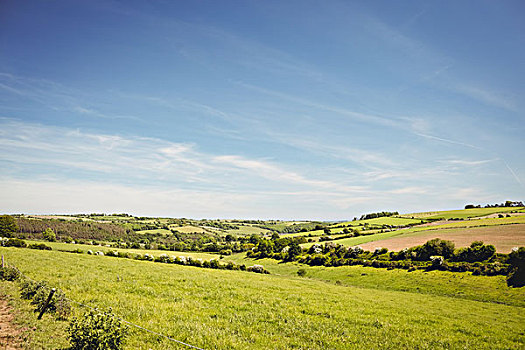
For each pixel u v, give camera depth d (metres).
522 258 43.91
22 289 18.22
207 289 28.39
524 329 24.14
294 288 35.28
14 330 12.45
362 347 15.41
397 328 19.70
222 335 15.05
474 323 24.55
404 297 38.12
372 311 25.00
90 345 10.60
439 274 51.16
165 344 12.95
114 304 19.08
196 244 135.25
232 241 164.38
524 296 38.28
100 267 38.62
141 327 14.80
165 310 18.89
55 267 33.97
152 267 45.78
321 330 17.64
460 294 42.66
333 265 71.00
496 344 18.53
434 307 31.83
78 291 22.22
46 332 12.57
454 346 17.14
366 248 75.44
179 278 34.12
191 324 16.23
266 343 14.66
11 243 69.31
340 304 26.64
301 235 123.38
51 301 15.55
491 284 43.47
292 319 19.66
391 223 126.88
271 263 87.69
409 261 59.69
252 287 32.66
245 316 19.39
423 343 16.98
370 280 55.31
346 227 127.75
